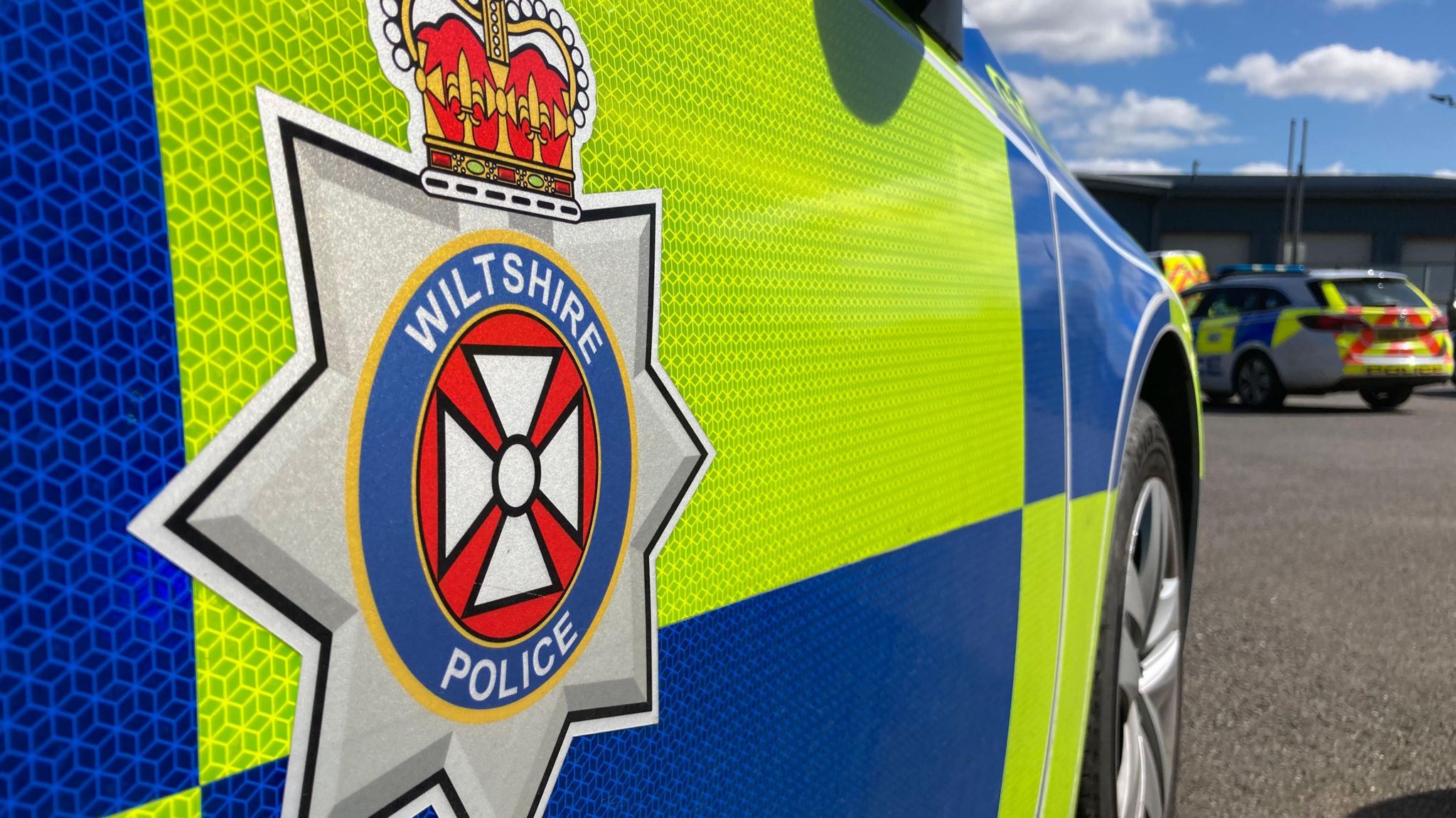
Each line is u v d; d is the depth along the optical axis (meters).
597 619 0.67
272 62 0.48
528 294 0.61
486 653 0.58
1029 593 1.35
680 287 0.75
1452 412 11.01
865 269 1.01
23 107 0.40
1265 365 11.38
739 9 0.88
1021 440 1.32
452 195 0.57
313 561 0.49
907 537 1.06
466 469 0.57
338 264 0.50
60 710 0.40
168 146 0.44
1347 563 4.43
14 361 0.39
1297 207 34.16
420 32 0.56
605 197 0.68
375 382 0.52
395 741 0.53
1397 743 2.63
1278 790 2.38
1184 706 2.87
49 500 0.40
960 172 1.25
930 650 1.10
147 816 0.43
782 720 0.86
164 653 0.43
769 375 0.85
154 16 0.44
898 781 1.04
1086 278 1.61
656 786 0.72
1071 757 1.54
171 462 0.44
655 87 0.75
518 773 0.61
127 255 0.43
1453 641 3.40
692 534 0.76
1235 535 5.01
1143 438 1.82
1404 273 44.78
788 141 0.92
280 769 0.48
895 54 1.15
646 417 0.71
